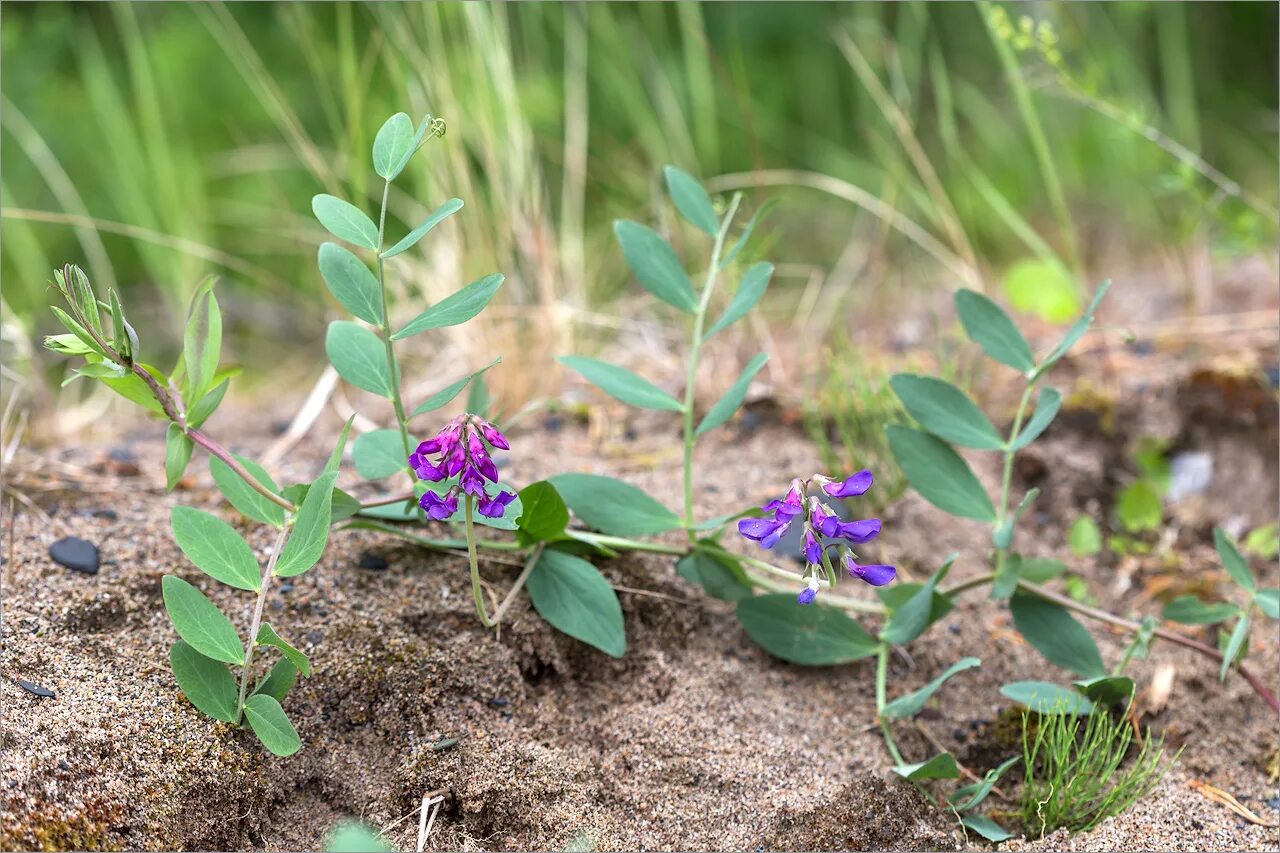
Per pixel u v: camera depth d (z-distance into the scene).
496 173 1.11
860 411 1.04
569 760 0.89
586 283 1.17
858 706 0.94
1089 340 1.13
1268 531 1.02
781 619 0.93
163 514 0.96
